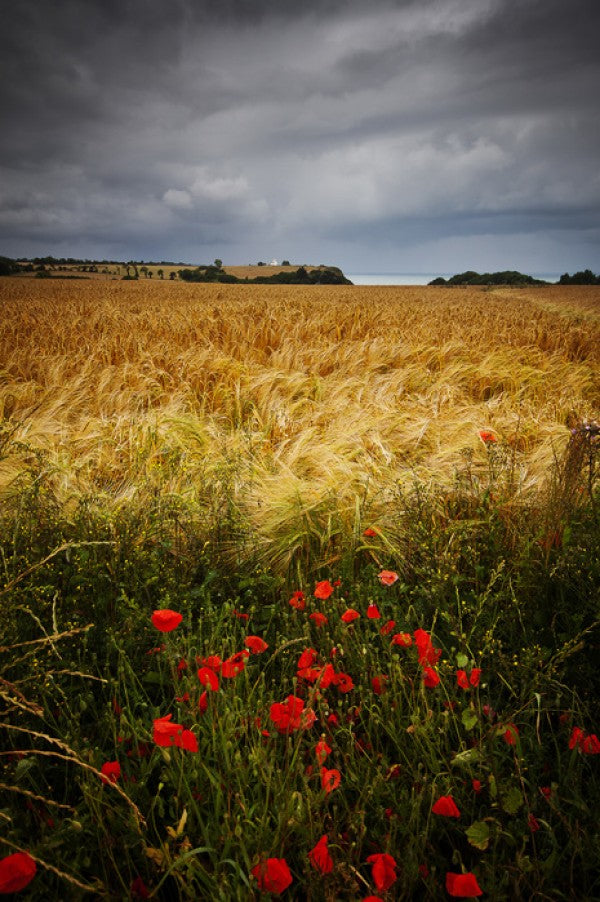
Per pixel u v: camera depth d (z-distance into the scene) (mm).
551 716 1656
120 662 1626
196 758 1285
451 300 32156
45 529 2363
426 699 1553
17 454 3219
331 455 3473
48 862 1141
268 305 17203
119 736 1413
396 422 4371
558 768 1395
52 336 9445
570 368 7418
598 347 9172
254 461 3551
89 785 1239
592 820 1248
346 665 1788
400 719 1538
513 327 12039
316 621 1905
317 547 2656
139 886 1129
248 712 1422
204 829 1174
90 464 3504
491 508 2523
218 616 1917
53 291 34750
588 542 2158
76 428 4617
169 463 3148
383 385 6086
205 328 9961
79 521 2375
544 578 2111
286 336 9180
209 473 3074
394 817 1209
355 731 1603
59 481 3031
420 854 1184
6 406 5254
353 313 13078
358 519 2559
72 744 1337
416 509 2695
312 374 6398
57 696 1592
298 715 1285
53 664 1647
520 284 78438
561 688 1678
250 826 1200
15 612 1849
